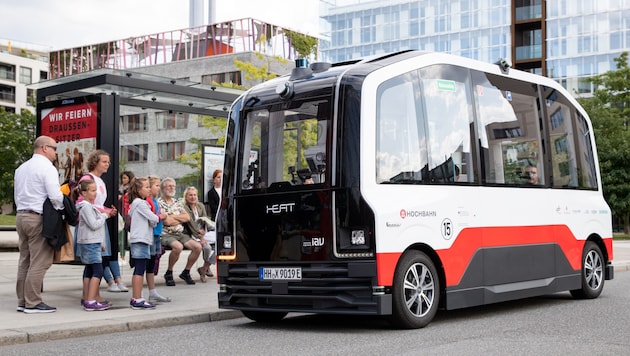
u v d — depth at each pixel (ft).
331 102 28.50
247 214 30.09
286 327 29.66
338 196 27.78
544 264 35.50
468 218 31.22
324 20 241.35
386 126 28.53
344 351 23.16
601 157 156.25
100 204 33.47
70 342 26.14
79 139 37.70
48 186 30.55
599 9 207.51
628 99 166.30
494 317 31.63
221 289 30.81
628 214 158.81
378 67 29.04
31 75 355.97
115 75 40.73
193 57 207.31
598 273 39.81
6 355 23.52
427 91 30.45
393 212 27.78
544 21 214.90
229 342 25.63
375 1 234.79
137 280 33.01
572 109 39.58
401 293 27.73
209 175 49.80
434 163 30.14
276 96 30.25
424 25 227.40
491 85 33.94
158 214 35.45
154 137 76.07
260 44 197.16
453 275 30.14
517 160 34.73
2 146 229.04
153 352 23.65
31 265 31.22
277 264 29.22
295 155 29.19
